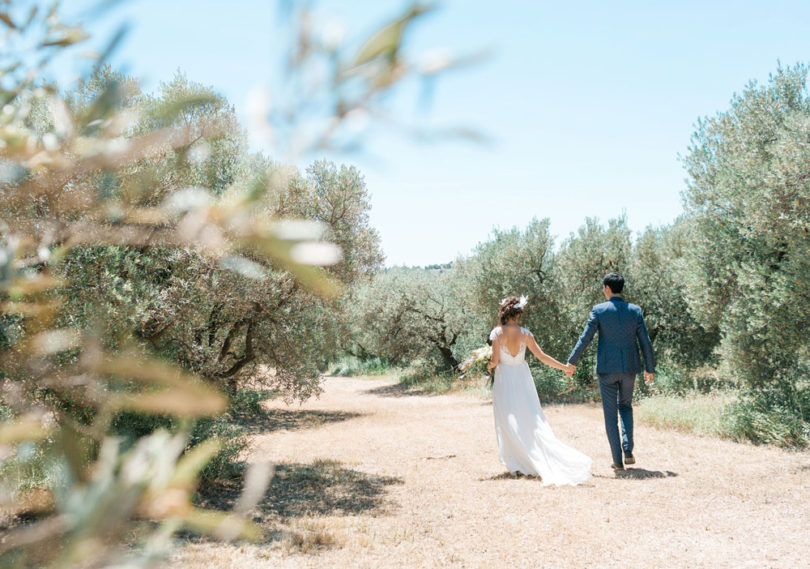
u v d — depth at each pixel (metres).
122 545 0.28
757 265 7.55
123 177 0.38
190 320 4.88
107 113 0.37
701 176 10.32
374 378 26.17
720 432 7.05
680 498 4.53
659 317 15.15
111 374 0.34
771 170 7.19
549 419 9.41
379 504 4.82
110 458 0.31
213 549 3.57
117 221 0.35
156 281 4.96
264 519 4.37
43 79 0.42
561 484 5.13
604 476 5.36
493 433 8.52
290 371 8.07
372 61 0.21
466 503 4.73
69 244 0.39
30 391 0.38
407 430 9.33
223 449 5.29
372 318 22.77
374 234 10.79
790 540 3.57
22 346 0.39
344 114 0.21
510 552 3.57
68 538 0.27
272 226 0.28
